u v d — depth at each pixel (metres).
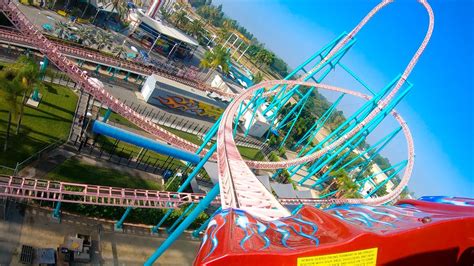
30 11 101.44
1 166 44.84
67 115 63.97
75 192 41.75
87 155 57.16
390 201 80.88
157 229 51.25
